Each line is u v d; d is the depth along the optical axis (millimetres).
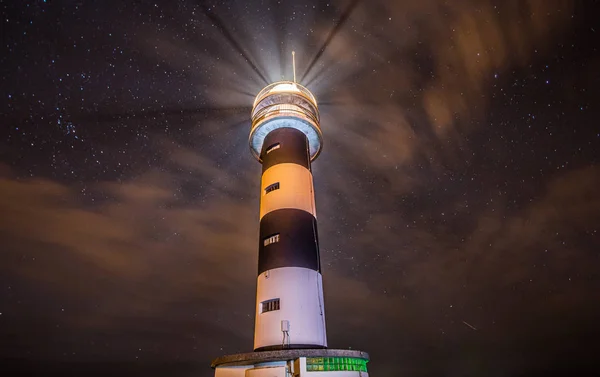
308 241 17672
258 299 16828
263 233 18188
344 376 14781
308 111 21875
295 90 22297
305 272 16812
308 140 22094
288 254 17062
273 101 21906
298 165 19781
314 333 15773
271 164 19984
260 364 15023
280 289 16328
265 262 17281
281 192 18812
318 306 16484
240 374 15820
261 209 19312
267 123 20969
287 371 14461
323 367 14531
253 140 22031
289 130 21047
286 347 15117
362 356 15672
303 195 18906
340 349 15000
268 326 15828
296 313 15812
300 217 18141
